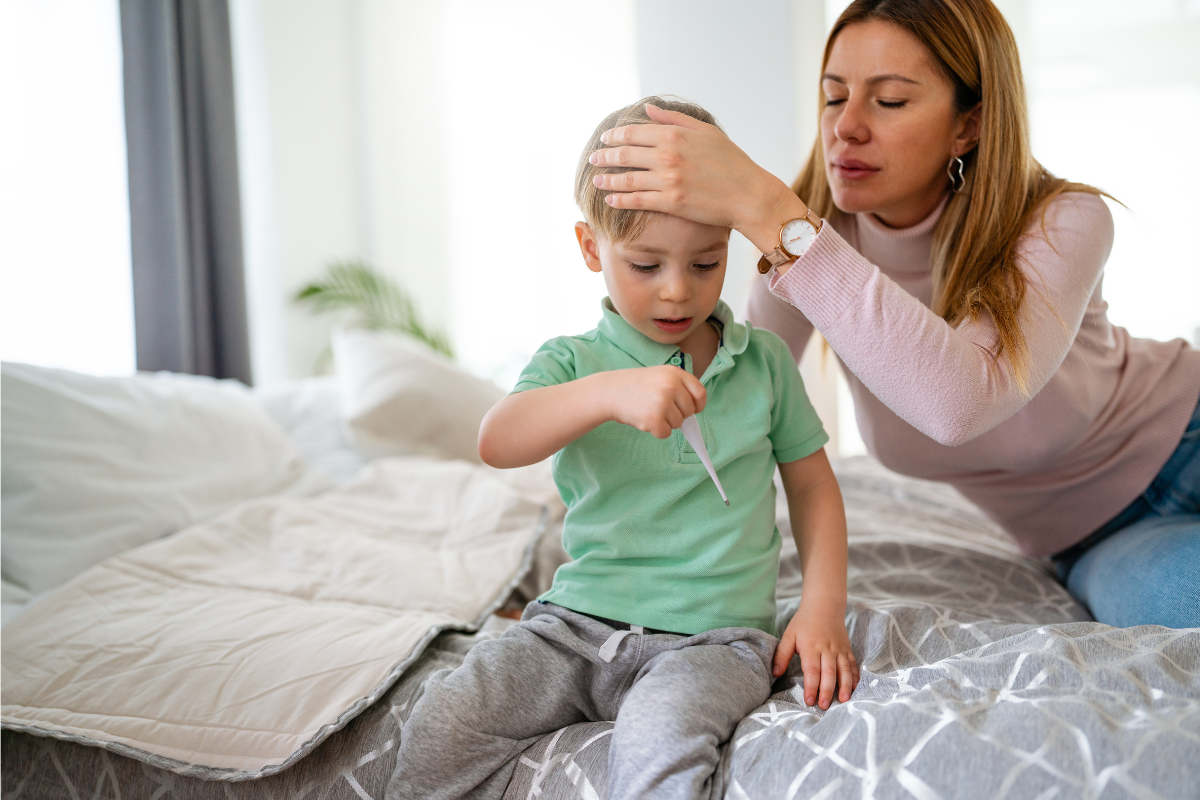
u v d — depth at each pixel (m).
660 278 0.86
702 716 0.72
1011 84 1.02
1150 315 3.72
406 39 3.74
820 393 2.31
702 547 0.88
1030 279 0.96
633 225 0.84
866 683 0.82
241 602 1.16
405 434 2.04
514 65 3.96
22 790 0.93
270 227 3.23
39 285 2.33
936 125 1.03
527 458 0.84
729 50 2.14
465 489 1.62
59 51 2.40
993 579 1.26
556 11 3.88
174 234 2.60
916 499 1.76
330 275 3.46
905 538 1.40
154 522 1.45
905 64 1.01
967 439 0.88
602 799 0.72
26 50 2.31
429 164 3.85
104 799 0.91
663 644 0.84
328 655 0.97
